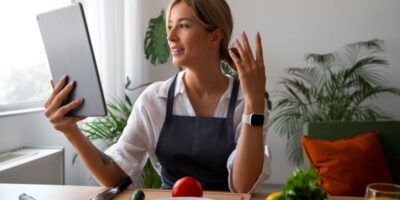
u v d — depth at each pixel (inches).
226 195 36.1
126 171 43.9
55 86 37.4
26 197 34.1
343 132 81.9
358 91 105.7
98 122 97.1
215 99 47.7
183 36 43.1
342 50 114.3
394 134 81.0
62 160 86.4
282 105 114.5
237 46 42.2
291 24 115.4
